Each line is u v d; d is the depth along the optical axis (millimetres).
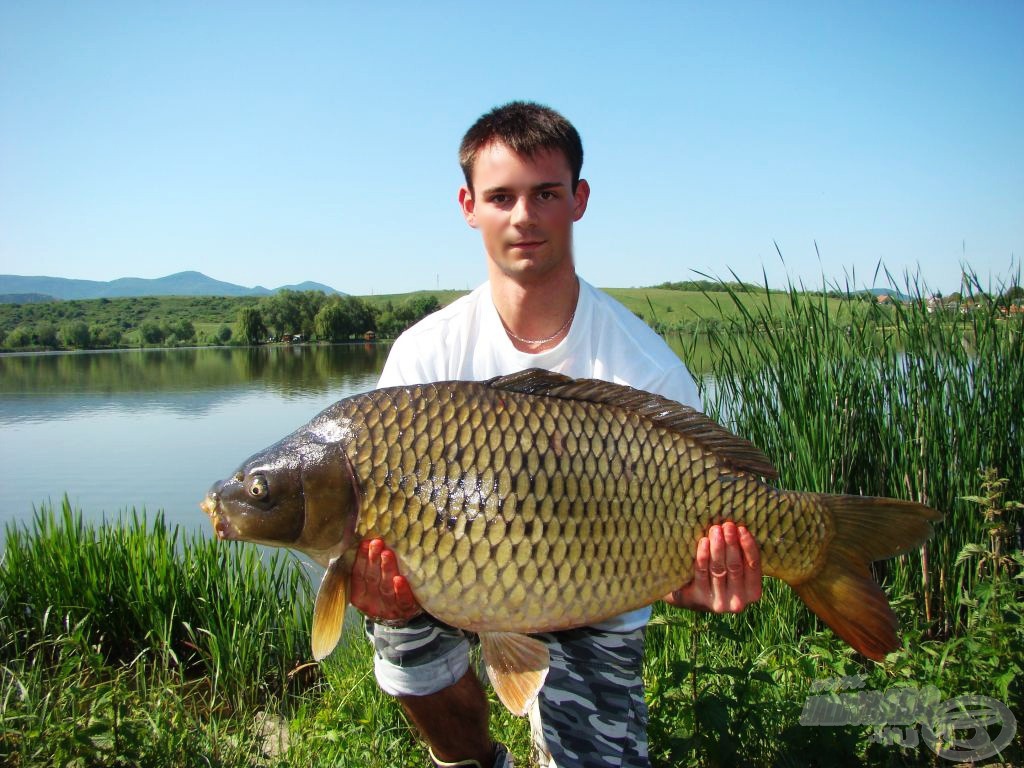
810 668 3490
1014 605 3553
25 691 3383
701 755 3061
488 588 2311
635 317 2932
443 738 2877
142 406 22922
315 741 3475
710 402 5555
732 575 2426
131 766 3094
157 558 5309
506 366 2803
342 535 2348
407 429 2332
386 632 2732
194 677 4902
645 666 3881
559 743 2678
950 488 4711
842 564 2504
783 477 4969
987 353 4992
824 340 4984
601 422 2369
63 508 5609
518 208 2621
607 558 2346
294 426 18312
